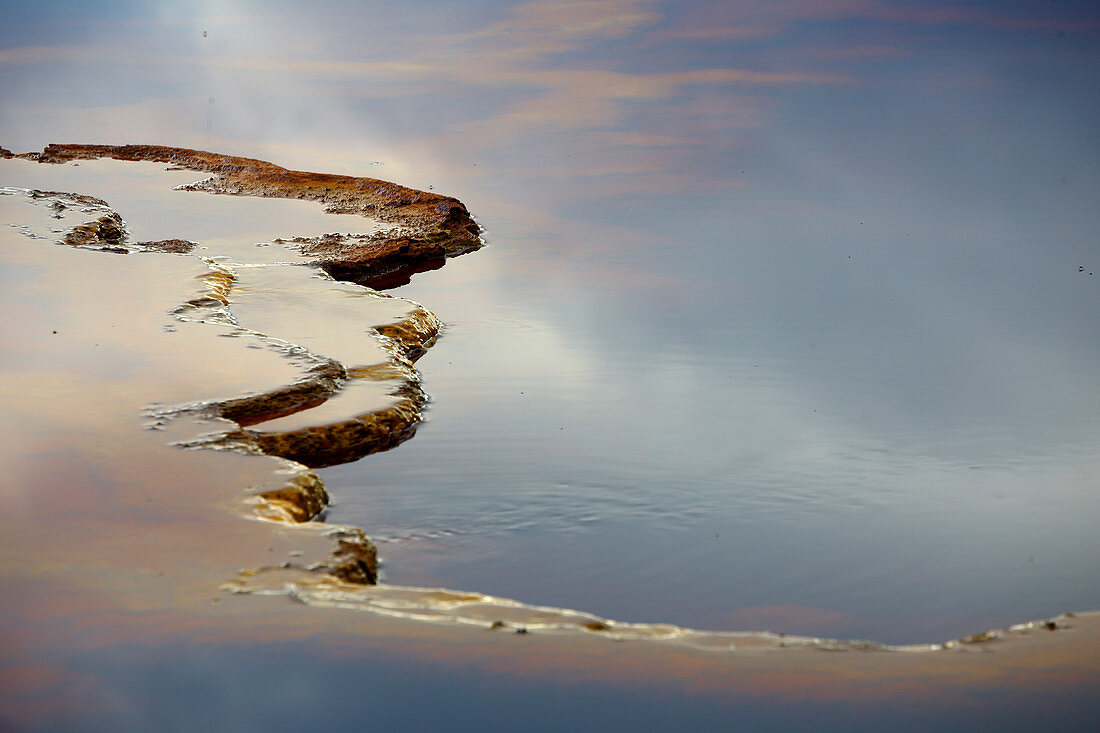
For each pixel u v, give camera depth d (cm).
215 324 1223
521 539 822
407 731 492
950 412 1110
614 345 1342
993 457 995
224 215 2002
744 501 897
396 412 1045
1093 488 928
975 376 1219
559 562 785
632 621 700
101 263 1475
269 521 737
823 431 1061
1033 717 507
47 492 765
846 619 705
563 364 1271
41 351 1094
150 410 943
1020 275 1647
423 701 516
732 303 1526
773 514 875
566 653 563
